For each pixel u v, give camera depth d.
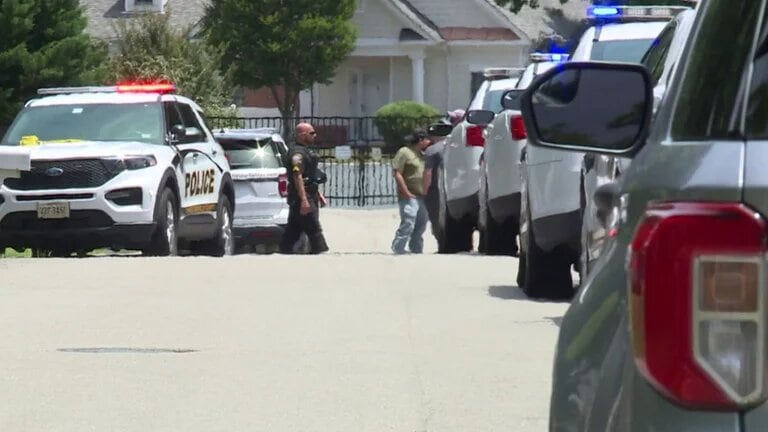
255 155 89.25
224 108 130.38
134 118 67.75
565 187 40.69
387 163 151.62
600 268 13.83
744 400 11.04
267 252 91.19
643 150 13.02
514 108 53.81
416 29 187.75
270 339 38.75
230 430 28.89
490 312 42.88
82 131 67.12
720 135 11.69
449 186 68.12
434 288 48.44
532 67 56.66
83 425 29.33
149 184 63.69
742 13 12.03
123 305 44.91
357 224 112.94
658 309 11.30
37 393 32.22
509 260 57.19
